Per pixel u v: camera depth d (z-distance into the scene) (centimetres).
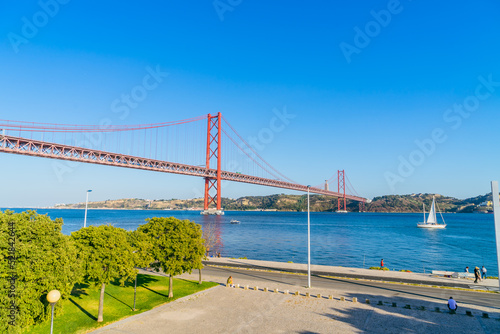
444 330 2202
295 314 2520
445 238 10769
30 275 1738
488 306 2709
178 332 2162
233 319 2412
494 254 7381
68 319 2352
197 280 3672
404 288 3334
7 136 8419
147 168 12719
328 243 9144
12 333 1617
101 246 2366
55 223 1977
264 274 4050
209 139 18438
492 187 2119
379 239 10312
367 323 2333
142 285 3388
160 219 3150
